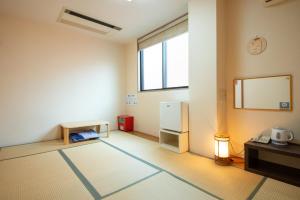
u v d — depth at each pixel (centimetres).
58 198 145
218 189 157
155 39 351
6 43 290
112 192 154
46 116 329
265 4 201
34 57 316
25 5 258
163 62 341
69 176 185
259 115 214
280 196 146
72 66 358
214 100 227
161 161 224
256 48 213
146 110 382
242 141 229
